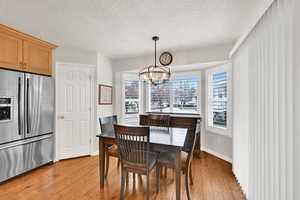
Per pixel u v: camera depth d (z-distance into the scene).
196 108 3.88
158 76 2.34
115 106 4.21
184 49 3.31
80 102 3.50
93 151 3.62
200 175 2.63
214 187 2.28
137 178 2.55
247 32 1.85
